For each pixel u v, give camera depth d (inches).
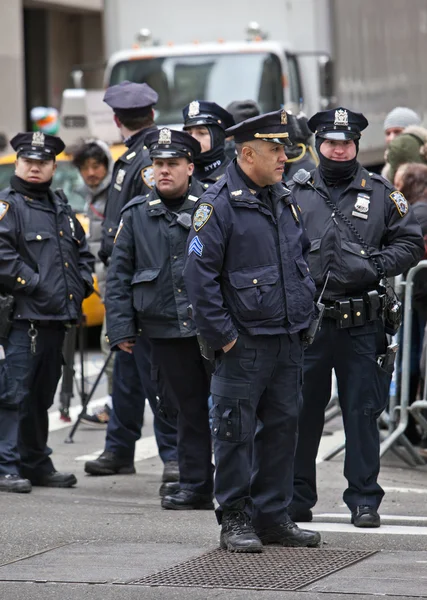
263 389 440.1
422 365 635.5
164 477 598.5
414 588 391.5
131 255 533.3
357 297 479.8
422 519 508.7
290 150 685.3
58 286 585.9
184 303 522.3
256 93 1160.2
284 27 1201.4
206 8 1203.9
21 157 584.1
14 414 590.2
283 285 434.9
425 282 633.6
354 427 486.0
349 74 1205.1
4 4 1860.2
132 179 587.8
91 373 942.4
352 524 493.4
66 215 596.7
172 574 412.8
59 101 2197.3
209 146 576.4
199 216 429.4
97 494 584.4
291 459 450.3
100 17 2249.0
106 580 406.3
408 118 804.6
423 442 661.9
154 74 1176.2
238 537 441.7
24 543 462.6
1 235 575.5
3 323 581.6
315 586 395.2
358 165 488.4
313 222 482.6
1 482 585.0
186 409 533.3
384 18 1246.9
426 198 649.0
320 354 481.7
